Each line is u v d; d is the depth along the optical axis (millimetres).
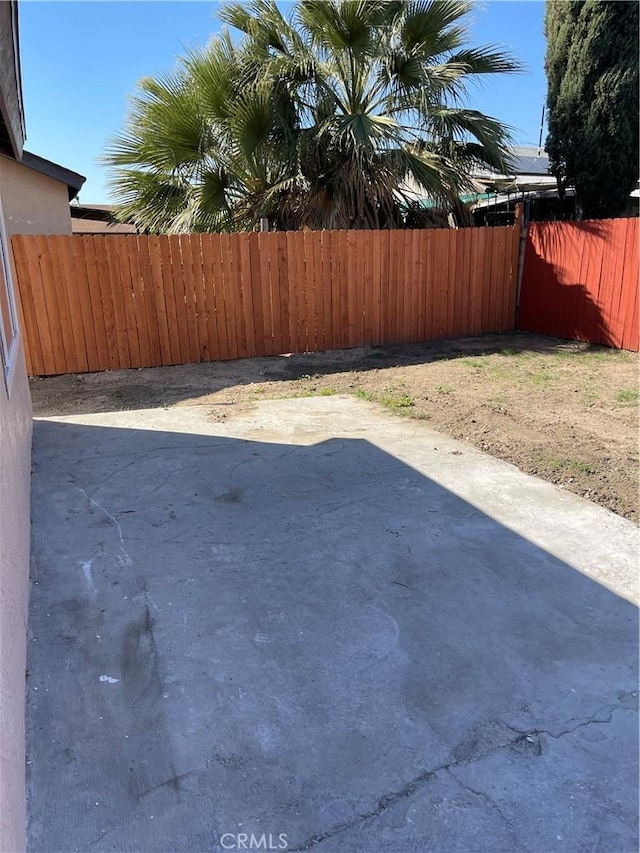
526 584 2693
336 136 8375
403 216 9805
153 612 2484
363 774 1726
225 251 7641
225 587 2670
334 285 8281
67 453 4398
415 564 2859
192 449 4461
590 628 2381
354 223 9062
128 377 7227
